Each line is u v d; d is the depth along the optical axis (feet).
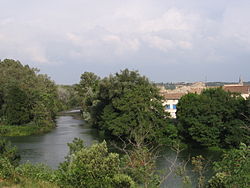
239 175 49.65
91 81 372.79
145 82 209.26
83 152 63.93
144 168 60.18
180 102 186.29
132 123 173.37
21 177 60.54
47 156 136.36
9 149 90.17
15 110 241.14
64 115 374.02
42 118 241.14
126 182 60.39
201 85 382.22
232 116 160.04
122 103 184.44
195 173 95.96
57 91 447.83
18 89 246.88
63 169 69.26
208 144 161.48
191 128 164.55
